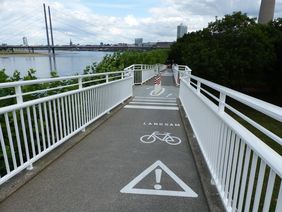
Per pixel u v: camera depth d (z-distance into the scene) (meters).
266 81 25.47
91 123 5.90
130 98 10.78
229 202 2.42
